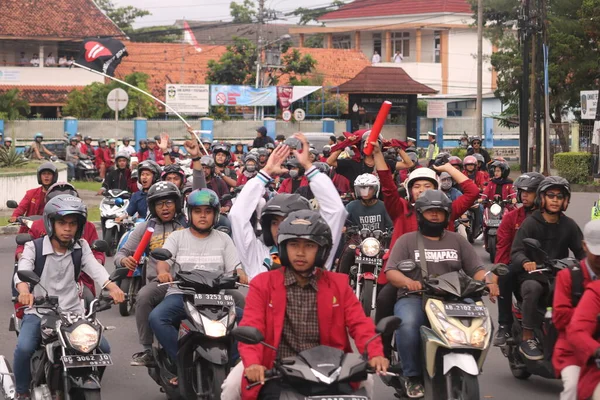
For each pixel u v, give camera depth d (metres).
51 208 7.33
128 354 10.22
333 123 54.16
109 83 51.78
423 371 7.06
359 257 11.27
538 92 38.69
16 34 50.38
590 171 36.00
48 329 7.02
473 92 71.94
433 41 71.31
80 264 7.57
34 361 7.25
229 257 8.04
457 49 71.56
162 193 9.10
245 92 53.16
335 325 5.74
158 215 9.22
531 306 8.27
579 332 5.82
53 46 52.06
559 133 42.06
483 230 18.19
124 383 9.03
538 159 38.94
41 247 7.48
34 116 51.44
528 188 9.03
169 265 7.91
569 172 36.06
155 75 60.62
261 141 29.19
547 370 8.18
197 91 52.25
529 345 8.34
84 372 6.80
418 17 71.12
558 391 8.62
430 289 7.04
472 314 6.84
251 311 5.68
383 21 72.44
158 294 8.12
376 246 11.23
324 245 5.58
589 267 6.28
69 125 45.59
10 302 13.12
